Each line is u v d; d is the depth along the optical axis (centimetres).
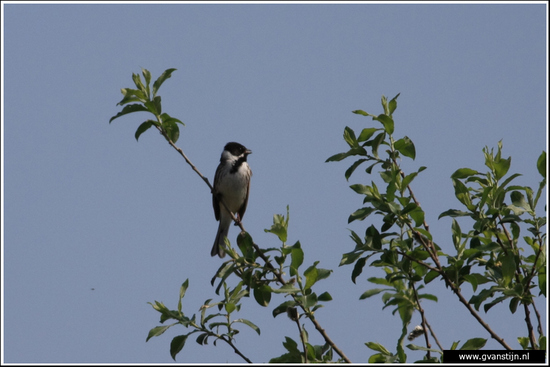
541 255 1034
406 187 1062
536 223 1018
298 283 1007
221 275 1073
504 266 984
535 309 1016
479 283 1032
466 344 948
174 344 1007
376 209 1046
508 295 955
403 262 1025
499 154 1081
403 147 1112
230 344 1003
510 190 1050
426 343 956
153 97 1234
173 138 1248
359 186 1073
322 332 974
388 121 1102
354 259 1021
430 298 973
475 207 1054
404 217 1047
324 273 1004
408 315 966
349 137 1137
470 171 1084
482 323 956
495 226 1051
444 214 1053
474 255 1013
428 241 1045
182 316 1034
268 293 1048
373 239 1045
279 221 1079
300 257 1012
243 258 1055
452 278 1013
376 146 1109
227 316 1024
